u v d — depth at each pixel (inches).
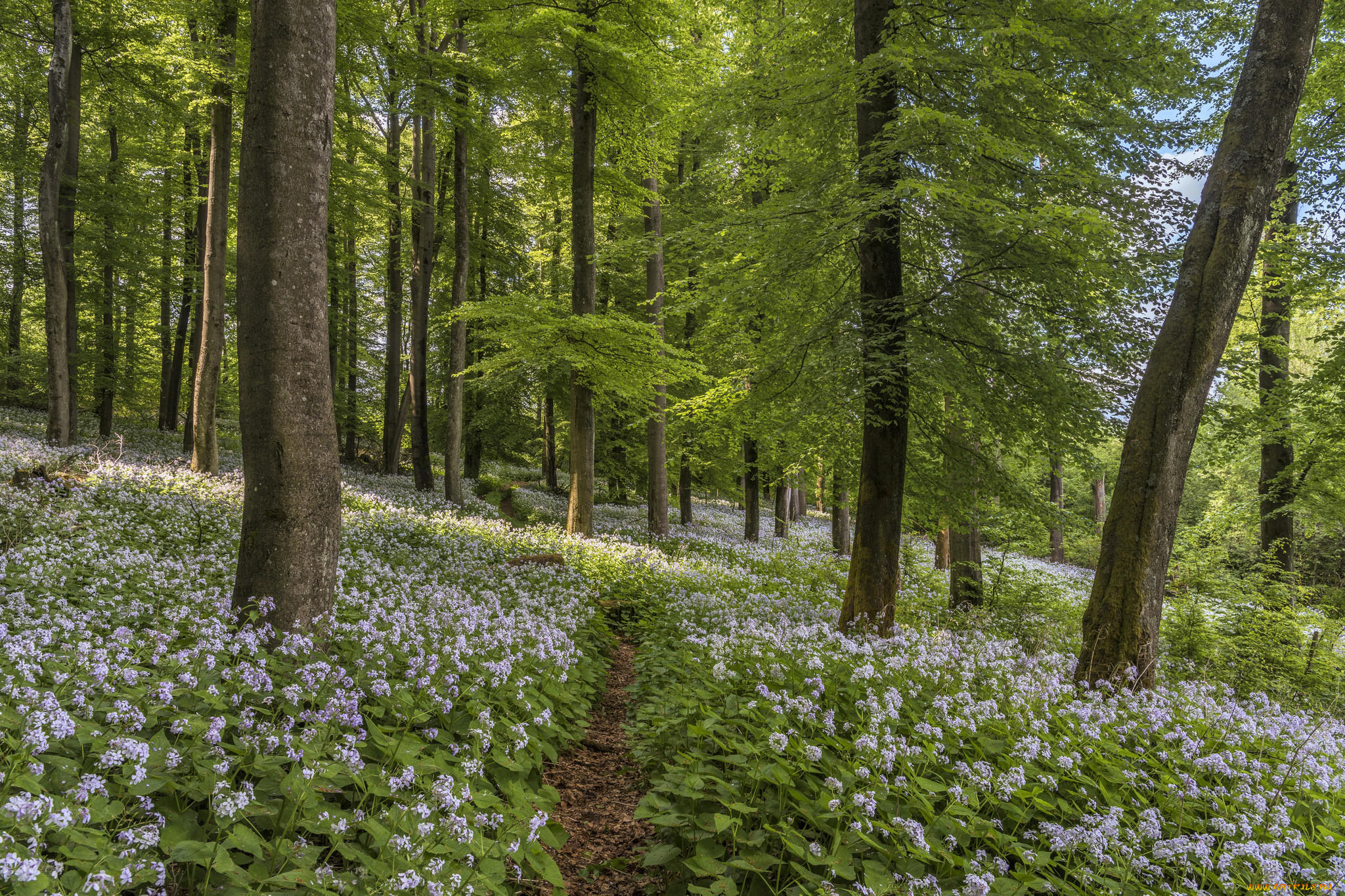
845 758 166.1
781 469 812.6
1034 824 158.9
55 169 598.5
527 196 970.1
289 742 128.6
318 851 109.4
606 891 154.7
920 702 215.3
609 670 342.0
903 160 372.8
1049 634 405.1
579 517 645.9
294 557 202.1
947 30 375.2
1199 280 273.4
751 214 390.6
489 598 313.3
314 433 208.8
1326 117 521.0
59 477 433.1
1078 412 380.2
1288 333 570.3
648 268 763.4
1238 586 446.0
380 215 938.1
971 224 361.7
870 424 382.3
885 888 122.5
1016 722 202.5
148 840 96.4
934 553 995.3
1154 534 272.8
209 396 573.9
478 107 692.7
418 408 802.2
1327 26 510.3
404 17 691.4
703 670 252.1
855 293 428.8
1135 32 362.0
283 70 201.3
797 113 417.7
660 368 600.1
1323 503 508.4
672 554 671.8
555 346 560.7
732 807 139.6
